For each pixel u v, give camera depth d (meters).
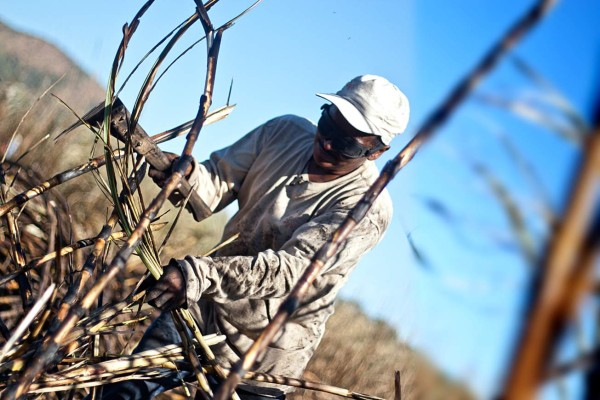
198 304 2.87
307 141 2.89
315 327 2.81
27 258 3.69
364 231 2.62
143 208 2.31
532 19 0.44
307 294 2.63
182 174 1.98
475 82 0.48
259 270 2.31
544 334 0.26
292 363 2.84
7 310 3.38
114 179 2.34
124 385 2.71
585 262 0.26
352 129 2.65
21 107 5.26
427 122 0.52
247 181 2.93
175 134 2.63
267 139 2.96
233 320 2.75
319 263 1.22
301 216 2.78
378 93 2.69
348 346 5.62
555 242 0.27
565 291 0.26
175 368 2.42
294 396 5.03
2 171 2.95
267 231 2.83
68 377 2.20
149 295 2.20
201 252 6.05
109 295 4.11
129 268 4.68
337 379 5.37
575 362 0.30
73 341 2.21
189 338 2.41
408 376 4.55
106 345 3.80
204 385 2.32
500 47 0.45
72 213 4.93
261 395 2.83
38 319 2.38
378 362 5.55
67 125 5.59
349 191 2.77
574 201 0.26
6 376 2.10
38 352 1.89
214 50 2.21
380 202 2.72
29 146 5.12
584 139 0.26
